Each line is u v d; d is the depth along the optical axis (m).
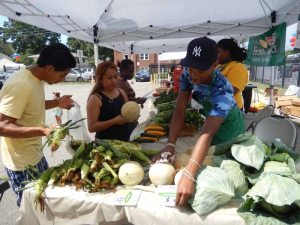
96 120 2.99
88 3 4.55
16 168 2.20
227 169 1.55
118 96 3.22
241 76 3.33
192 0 4.91
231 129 2.07
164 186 1.67
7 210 3.57
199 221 1.42
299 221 1.28
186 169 1.51
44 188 1.72
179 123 2.17
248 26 5.82
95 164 1.74
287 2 4.93
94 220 1.60
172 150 2.05
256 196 1.31
